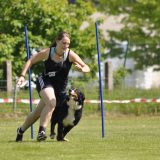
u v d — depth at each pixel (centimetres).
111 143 2689
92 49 5212
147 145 2628
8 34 4953
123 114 4888
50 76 2648
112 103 4966
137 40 7856
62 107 2728
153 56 7812
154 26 7969
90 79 5234
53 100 2600
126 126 3831
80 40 5147
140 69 7850
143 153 2367
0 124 3900
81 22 5250
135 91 5359
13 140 2789
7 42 4878
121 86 5438
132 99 5006
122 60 8362
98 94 5041
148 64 7819
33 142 2684
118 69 5544
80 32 5178
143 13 7844
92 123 4078
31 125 2744
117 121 4284
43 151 2377
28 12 4991
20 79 2617
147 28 8025
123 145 2617
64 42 2602
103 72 5853
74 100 2716
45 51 2644
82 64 2648
